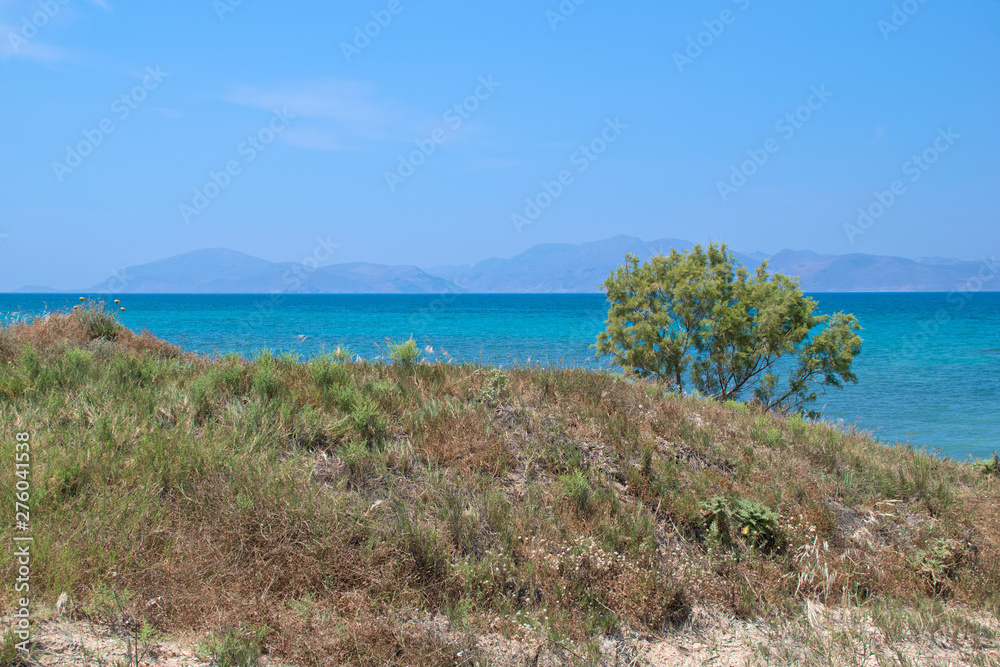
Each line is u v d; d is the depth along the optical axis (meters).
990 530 7.20
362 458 6.16
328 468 6.02
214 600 4.17
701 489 6.95
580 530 5.89
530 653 4.41
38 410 6.31
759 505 6.53
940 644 5.16
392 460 6.34
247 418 6.56
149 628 3.74
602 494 6.44
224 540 4.71
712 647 4.89
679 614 5.23
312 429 6.52
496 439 7.00
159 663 3.53
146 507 4.81
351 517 5.23
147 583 4.18
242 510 4.96
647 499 6.70
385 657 3.99
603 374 10.34
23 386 6.99
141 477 5.21
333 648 3.98
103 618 3.81
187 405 6.81
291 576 4.56
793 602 5.60
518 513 5.93
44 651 3.40
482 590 4.99
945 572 6.38
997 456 10.03
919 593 6.03
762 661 4.74
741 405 11.83
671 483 7.00
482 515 5.77
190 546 4.55
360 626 4.18
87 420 6.30
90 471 5.23
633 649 4.71
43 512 4.61
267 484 5.36
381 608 4.48
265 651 3.91
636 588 5.21
